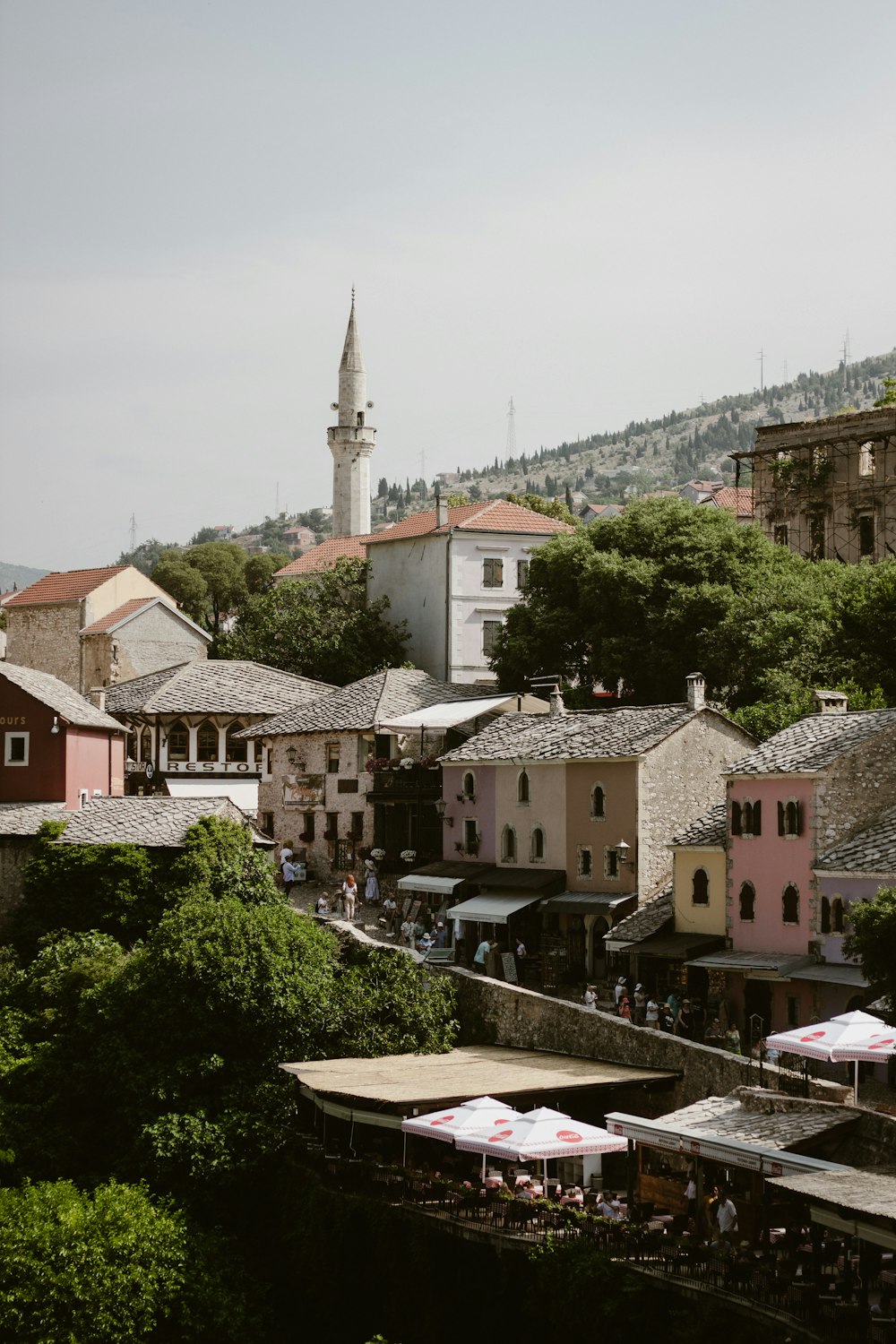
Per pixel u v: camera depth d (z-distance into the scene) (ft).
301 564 409.08
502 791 216.13
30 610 352.49
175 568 540.93
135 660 340.80
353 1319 131.85
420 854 236.84
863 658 209.56
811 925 159.43
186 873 194.80
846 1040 117.80
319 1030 161.68
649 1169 121.70
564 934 196.03
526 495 531.50
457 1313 120.16
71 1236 134.41
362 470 486.79
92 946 184.65
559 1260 110.63
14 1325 129.18
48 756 214.69
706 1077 134.00
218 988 160.45
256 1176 150.82
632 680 242.99
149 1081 156.87
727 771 171.22
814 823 160.35
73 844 197.98
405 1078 142.92
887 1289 94.84
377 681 262.06
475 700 250.57
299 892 239.09
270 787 261.24
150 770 275.59
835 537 298.35
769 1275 97.40
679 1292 101.81
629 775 191.62
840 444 298.97
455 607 313.73
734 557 244.01
